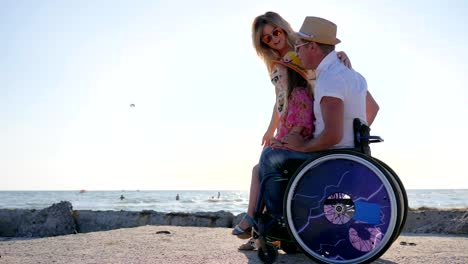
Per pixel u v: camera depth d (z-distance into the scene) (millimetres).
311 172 2961
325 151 2990
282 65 3375
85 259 3500
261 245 3158
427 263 3227
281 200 3129
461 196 123438
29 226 6828
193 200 86250
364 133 3025
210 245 4250
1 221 6926
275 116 3895
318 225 2941
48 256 3650
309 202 2959
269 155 3141
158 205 61906
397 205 2785
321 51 3092
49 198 103688
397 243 4367
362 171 2867
